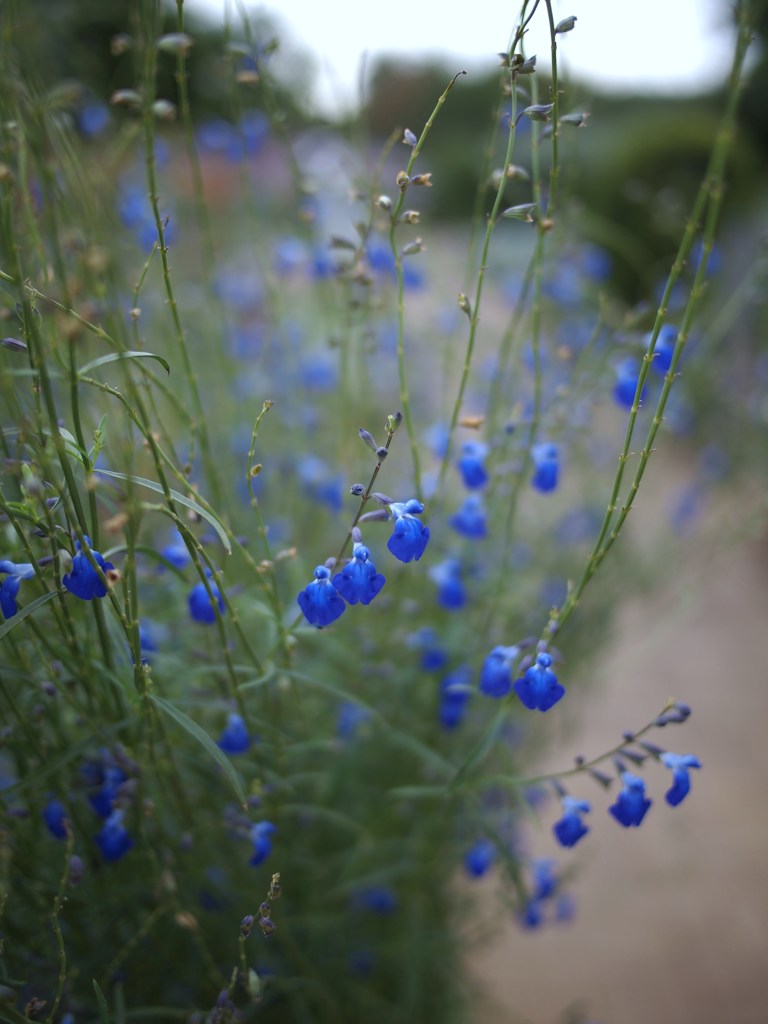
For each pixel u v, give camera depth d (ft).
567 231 1.33
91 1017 0.86
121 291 1.24
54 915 0.66
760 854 1.84
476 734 1.17
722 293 2.39
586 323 1.63
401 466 1.54
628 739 0.78
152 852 0.79
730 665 2.36
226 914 0.98
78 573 0.63
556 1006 1.55
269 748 0.91
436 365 1.99
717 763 2.05
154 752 0.80
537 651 0.77
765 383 1.96
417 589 1.14
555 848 1.81
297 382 1.39
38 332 0.64
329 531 1.37
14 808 0.75
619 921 1.70
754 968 1.63
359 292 1.32
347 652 1.04
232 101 1.12
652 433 0.70
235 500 1.15
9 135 0.80
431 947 1.17
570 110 1.11
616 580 1.49
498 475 1.02
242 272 1.89
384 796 1.11
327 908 1.12
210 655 0.89
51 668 0.75
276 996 1.04
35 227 0.86
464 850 1.14
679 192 3.30
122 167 1.57
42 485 0.64
